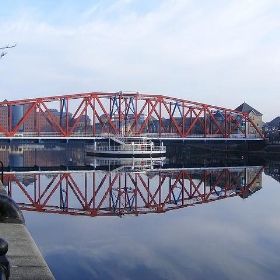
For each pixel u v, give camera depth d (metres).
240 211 38.50
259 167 93.56
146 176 70.88
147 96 124.12
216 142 141.62
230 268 20.78
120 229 30.05
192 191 53.59
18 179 63.94
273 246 25.27
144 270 20.14
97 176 69.81
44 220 33.25
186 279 19.00
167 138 122.75
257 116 175.50
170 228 30.58
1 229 14.84
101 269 20.12
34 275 10.29
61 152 191.50
